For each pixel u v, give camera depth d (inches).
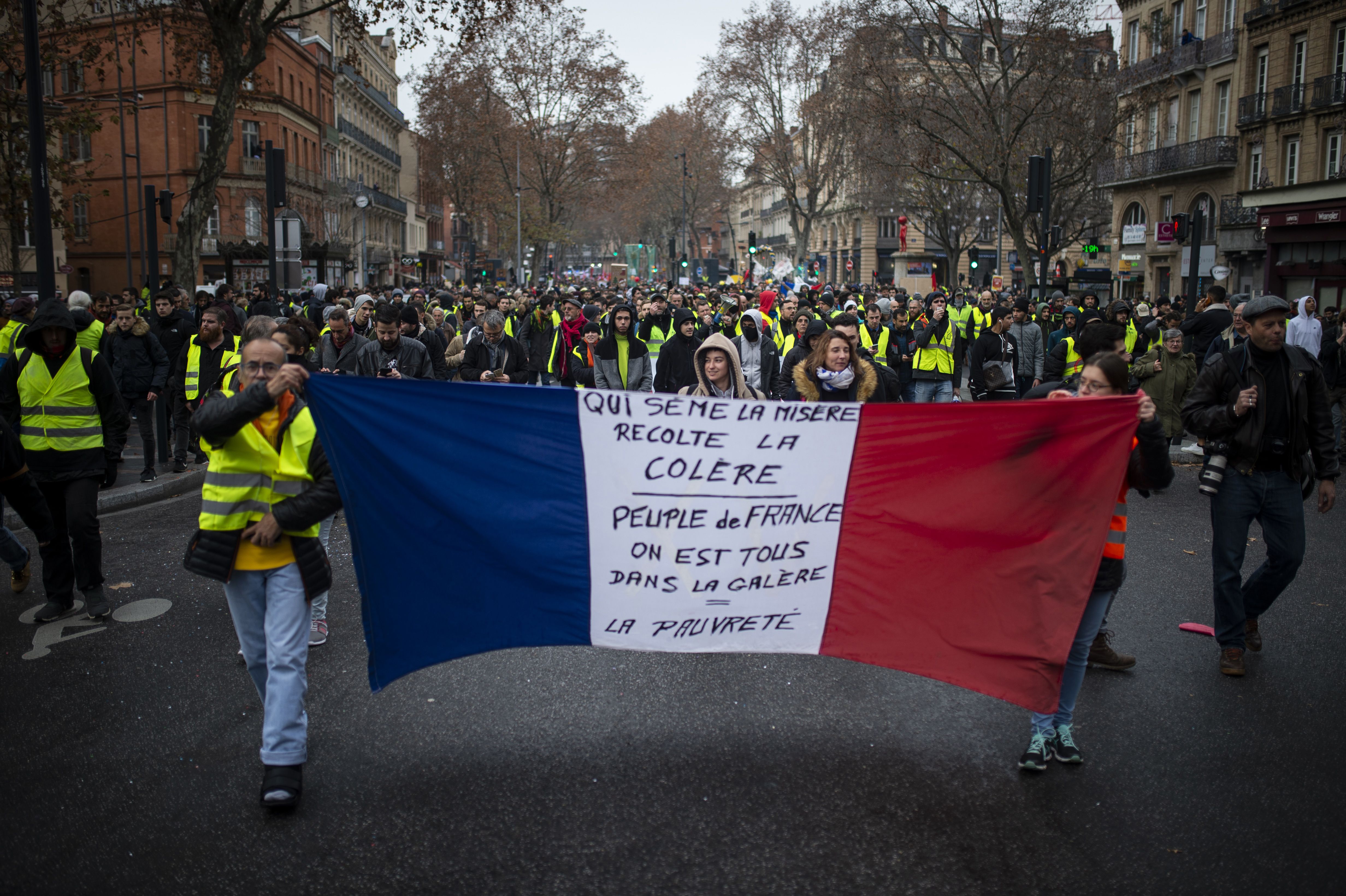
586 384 476.7
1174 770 176.2
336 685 212.4
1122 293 1758.1
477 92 2437.3
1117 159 1711.4
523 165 2613.2
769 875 143.1
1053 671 171.6
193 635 246.4
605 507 173.6
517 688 209.8
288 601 165.8
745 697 206.1
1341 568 307.4
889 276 3149.6
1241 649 220.5
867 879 142.4
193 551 166.1
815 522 177.6
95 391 257.4
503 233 2972.4
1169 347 467.5
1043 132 1379.2
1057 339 533.0
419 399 165.6
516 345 462.0
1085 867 146.1
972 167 1286.9
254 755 181.5
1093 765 178.1
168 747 185.0
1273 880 143.5
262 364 163.2
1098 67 1398.9
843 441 174.6
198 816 159.9
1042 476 171.6
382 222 2938.0
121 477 452.1
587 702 202.8
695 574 177.6
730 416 172.4
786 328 508.1
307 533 168.7
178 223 924.6
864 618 180.7
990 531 174.2
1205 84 1503.4
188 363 435.2
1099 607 177.5
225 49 908.6
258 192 1945.1
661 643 179.5
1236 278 1460.4
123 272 1909.4
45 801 165.3
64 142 1882.4
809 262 2972.4
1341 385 478.9
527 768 174.4
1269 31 1353.3
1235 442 218.7
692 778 171.2
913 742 186.1
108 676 220.1
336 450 162.7
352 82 2571.4
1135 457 176.9
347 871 144.3
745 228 4958.2
